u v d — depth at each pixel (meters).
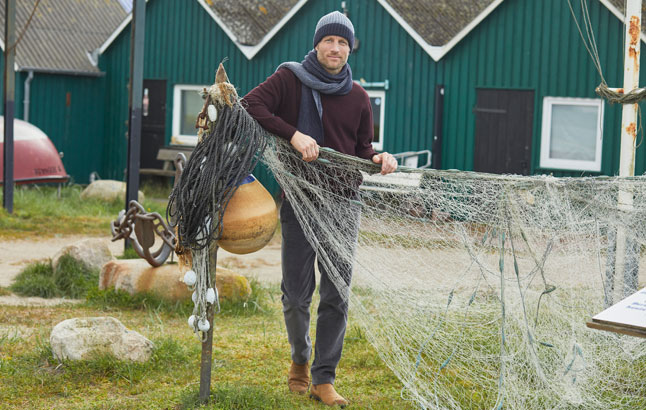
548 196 4.04
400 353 4.61
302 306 4.49
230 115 4.03
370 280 4.46
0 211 13.90
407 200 4.34
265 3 19.89
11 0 13.68
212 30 19.03
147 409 4.32
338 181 4.35
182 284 7.29
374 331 4.73
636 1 5.80
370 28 16.67
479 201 4.14
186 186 4.01
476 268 4.42
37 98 19.95
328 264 4.35
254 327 6.53
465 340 4.69
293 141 4.13
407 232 4.37
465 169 15.87
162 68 19.81
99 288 7.66
